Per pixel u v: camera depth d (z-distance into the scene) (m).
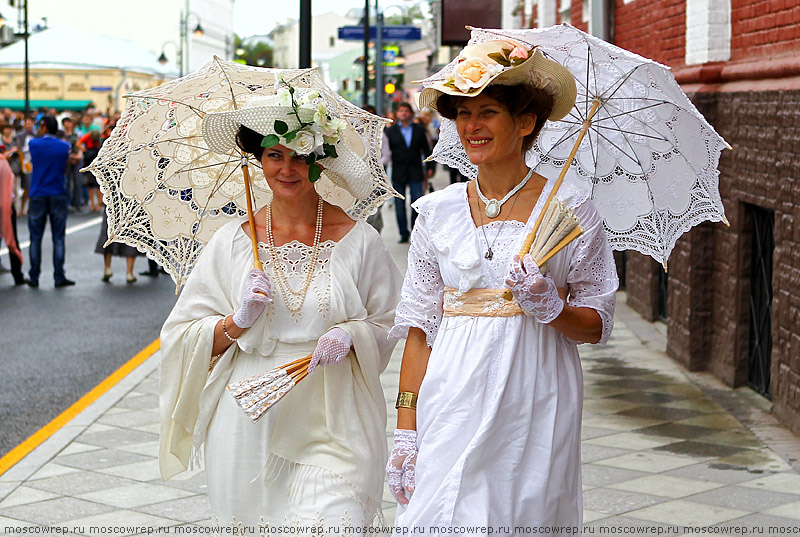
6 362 9.48
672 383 8.09
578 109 3.72
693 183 3.73
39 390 8.40
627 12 11.52
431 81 3.35
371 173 4.29
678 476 5.81
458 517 3.08
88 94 40.34
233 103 4.26
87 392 8.33
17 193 23.30
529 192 3.28
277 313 3.85
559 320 3.13
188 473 5.24
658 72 3.43
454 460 3.15
